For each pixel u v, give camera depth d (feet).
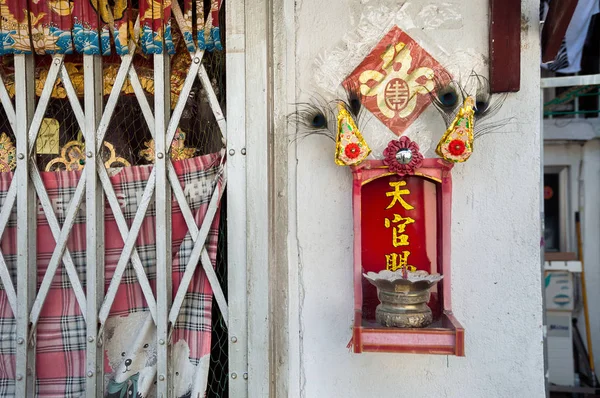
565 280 13.88
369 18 6.18
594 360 13.83
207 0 6.48
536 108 5.94
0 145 6.79
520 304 6.00
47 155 6.75
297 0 6.33
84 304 6.44
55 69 6.42
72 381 6.58
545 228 14.66
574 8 5.15
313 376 6.35
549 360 13.79
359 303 5.70
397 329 5.26
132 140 6.81
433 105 6.07
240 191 6.30
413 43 6.10
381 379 6.23
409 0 6.11
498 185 6.01
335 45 6.26
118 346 6.57
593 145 14.17
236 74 6.27
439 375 6.15
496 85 5.88
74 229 6.56
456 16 6.04
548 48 5.83
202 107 6.77
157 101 6.33
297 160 6.35
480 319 6.06
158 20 6.21
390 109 6.13
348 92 6.20
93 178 6.38
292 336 6.39
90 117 6.37
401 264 5.87
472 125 5.35
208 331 6.42
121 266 6.40
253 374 6.24
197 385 6.33
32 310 6.47
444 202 5.68
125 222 6.43
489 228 6.03
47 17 6.27
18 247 6.41
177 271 6.56
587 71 13.91
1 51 6.35
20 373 6.43
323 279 6.32
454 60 6.04
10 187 6.46
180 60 6.63
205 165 6.54
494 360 6.05
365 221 5.93
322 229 6.32
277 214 6.42
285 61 6.37
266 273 6.21
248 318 6.24
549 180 14.64
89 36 6.28
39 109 6.46
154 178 6.40
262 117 6.24
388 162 5.60
